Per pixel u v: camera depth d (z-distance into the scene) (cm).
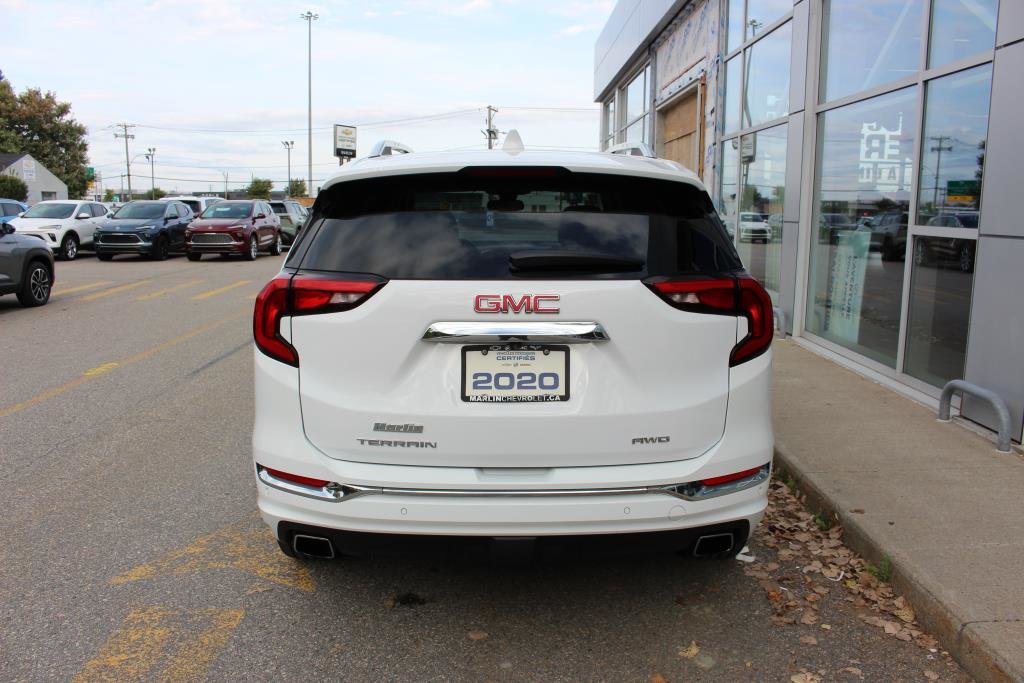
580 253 272
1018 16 462
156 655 294
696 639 308
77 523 412
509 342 266
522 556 276
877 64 678
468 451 270
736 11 1066
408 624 318
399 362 268
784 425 527
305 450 278
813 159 812
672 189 298
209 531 404
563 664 291
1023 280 466
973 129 530
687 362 274
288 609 329
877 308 683
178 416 617
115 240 2148
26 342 935
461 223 281
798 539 393
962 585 313
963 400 532
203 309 1225
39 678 279
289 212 2870
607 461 273
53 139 6569
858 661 293
